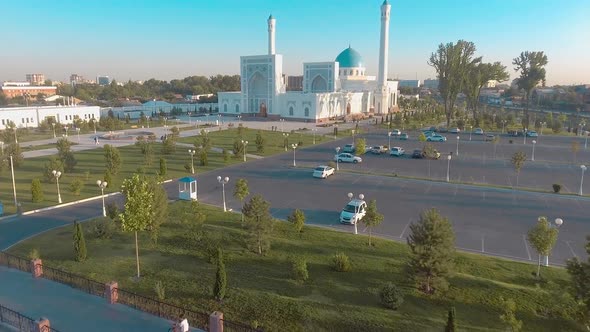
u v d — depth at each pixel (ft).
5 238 85.30
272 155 197.98
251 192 126.52
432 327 52.29
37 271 66.08
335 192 127.03
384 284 63.82
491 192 126.93
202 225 90.43
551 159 187.52
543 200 117.50
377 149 204.64
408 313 55.67
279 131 286.46
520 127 312.71
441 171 160.76
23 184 131.75
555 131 282.56
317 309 56.13
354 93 401.49
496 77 321.11
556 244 83.05
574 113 426.51
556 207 110.11
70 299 58.95
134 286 63.36
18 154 157.79
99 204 111.96
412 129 315.78
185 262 72.13
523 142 242.99
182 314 54.95
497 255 77.82
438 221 61.16
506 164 175.42
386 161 184.44
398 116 328.70
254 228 75.72
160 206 78.28
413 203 114.32
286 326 52.85
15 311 52.65
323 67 394.11
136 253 70.03
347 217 96.07
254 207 76.48
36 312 55.16
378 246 80.18
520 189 129.49
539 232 66.59
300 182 141.08
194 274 67.15
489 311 56.90
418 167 169.58
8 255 70.79
